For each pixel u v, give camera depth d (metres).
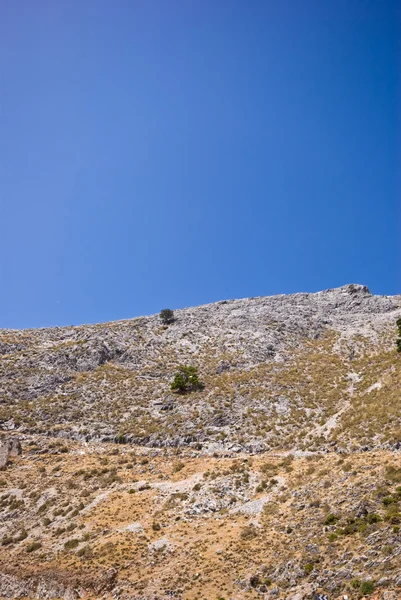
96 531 36.47
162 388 65.31
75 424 56.69
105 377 69.00
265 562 28.36
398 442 38.53
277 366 69.56
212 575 28.56
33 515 40.75
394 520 26.53
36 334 90.31
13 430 55.41
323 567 25.28
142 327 91.88
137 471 45.47
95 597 29.69
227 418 54.97
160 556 32.00
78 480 44.66
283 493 36.50
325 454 42.38
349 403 53.41
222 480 40.72
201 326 90.44
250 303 106.12
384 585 21.53
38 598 31.41
